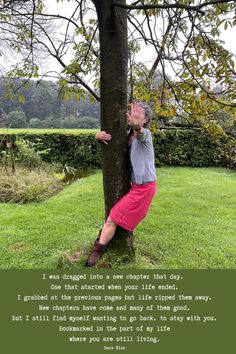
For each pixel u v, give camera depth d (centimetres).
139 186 300
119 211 306
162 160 1048
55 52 375
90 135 996
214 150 1034
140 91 362
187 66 357
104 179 326
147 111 291
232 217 526
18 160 909
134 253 352
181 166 1053
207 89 362
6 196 644
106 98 307
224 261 366
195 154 1042
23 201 616
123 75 304
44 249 389
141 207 303
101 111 314
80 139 998
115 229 326
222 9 347
